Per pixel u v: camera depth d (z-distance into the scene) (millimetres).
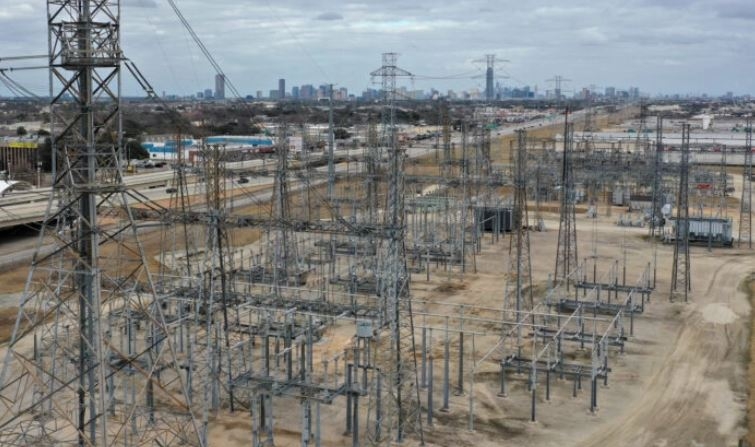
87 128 40250
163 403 53688
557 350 61625
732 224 127500
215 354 53500
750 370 62094
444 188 135625
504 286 90625
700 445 48438
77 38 39656
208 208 66625
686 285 84625
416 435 49438
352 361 59594
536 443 48469
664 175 155375
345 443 48469
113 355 54219
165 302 62625
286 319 54594
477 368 61406
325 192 146375
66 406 49844
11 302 78750
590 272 98188
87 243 41250
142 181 146125
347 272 93375
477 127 178750
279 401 55406
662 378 60062
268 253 92062
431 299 84875
